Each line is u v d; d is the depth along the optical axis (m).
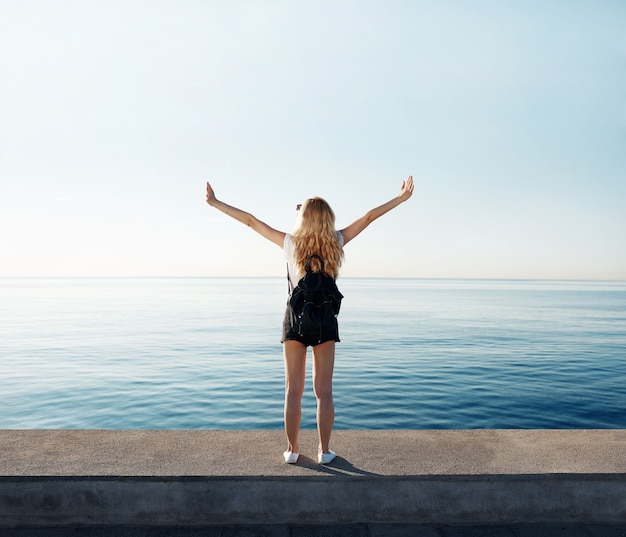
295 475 2.45
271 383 13.59
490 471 2.50
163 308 54.78
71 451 2.78
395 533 2.37
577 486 2.47
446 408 10.90
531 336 26.67
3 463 2.59
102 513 2.44
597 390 12.77
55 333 28.31
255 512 2.44
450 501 2.46
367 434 3.14
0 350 20.83
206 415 10.27
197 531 2.39
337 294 2.65
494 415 10.32
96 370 15.84
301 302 2.63
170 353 19.67
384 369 15.96
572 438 3.03
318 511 2.44
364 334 27.50
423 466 2.58
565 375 14.97
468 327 32.28
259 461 2.65
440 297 89.06
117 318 40.38
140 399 11.72
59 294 102.38
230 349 20.84
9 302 68.88
